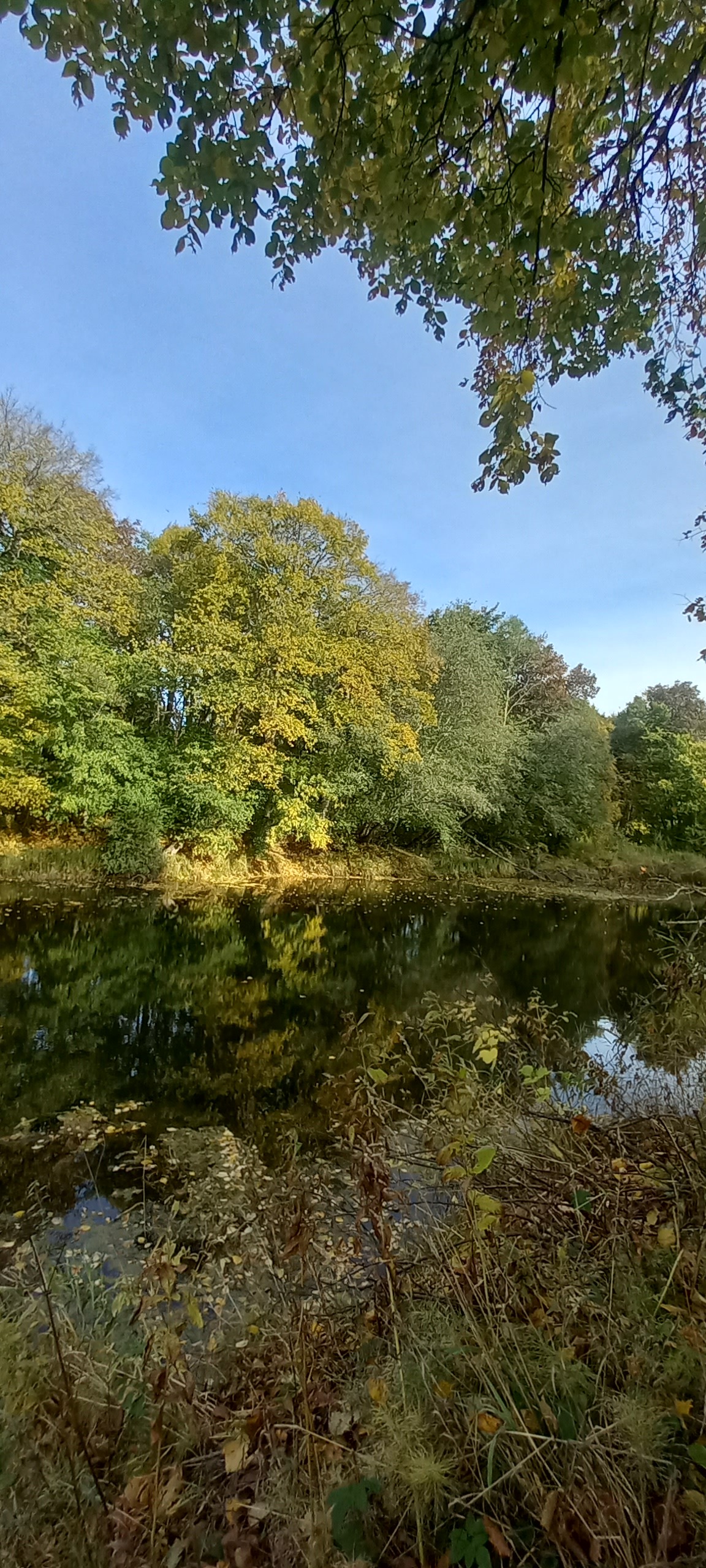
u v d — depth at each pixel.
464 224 1.76
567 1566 0.87
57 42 1.44
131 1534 1.08
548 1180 1.82
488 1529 0.90
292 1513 1.08
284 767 12.82
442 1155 1.50
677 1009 3.58
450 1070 2.61
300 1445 1.24
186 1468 1.28
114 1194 2.76
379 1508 1.05
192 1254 2.34
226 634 11.57
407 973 6.65
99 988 5.65
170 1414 1.33
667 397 2.77
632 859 15.89
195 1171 2.87
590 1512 0.94
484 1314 1.31
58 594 10.50
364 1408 1.24
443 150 1.67
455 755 14.63
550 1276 1.42
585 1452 1.00
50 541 10.33
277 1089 3.85
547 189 1.74
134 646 12.62
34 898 8.80
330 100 1.54
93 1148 3.15
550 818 15.88
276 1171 2.79
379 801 14.17
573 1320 1.27
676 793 17.86
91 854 10.85
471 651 15.94
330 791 13.23
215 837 11.97
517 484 2.31
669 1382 1.10
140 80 1.49
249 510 12.55
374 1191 1.60
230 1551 1.10
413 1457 1.01
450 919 9.88
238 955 7.09
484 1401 1.10
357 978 6.43
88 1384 1.39
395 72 1.55
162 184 1.65
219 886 11.48
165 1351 1.32
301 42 1.44
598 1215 1.58
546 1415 1.02
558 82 1.38
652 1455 0.98
